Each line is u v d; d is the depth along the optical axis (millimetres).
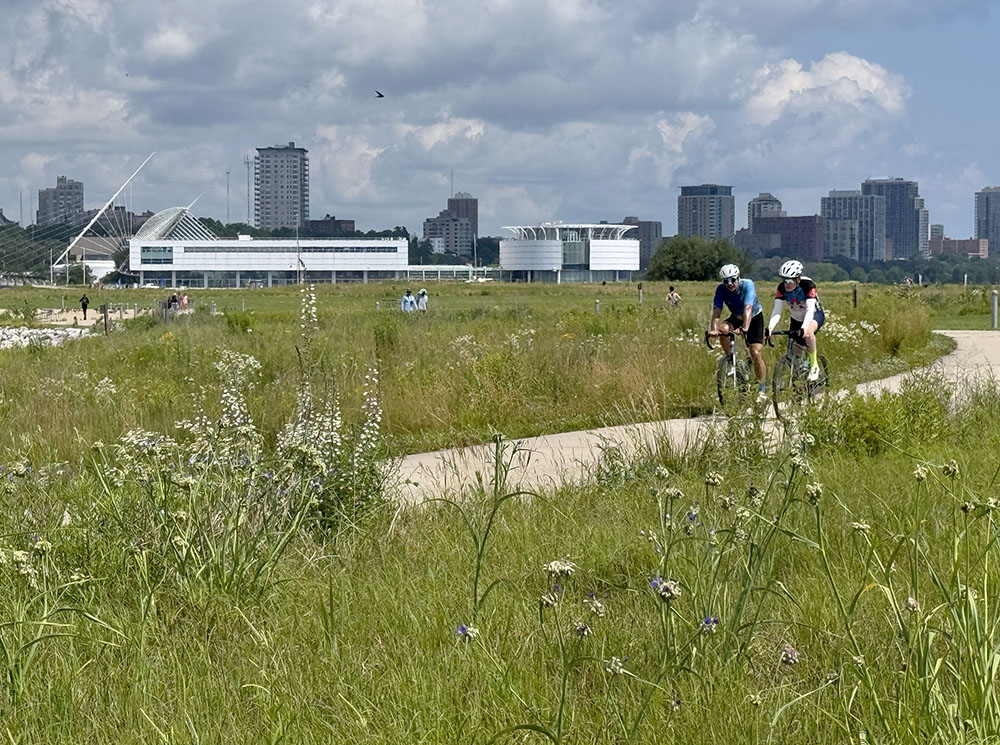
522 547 6711
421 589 5812
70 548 6328
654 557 6137
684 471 9141
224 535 6188
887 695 4227
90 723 4355
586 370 16719
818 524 4828
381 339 24109
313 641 5172
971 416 11672
